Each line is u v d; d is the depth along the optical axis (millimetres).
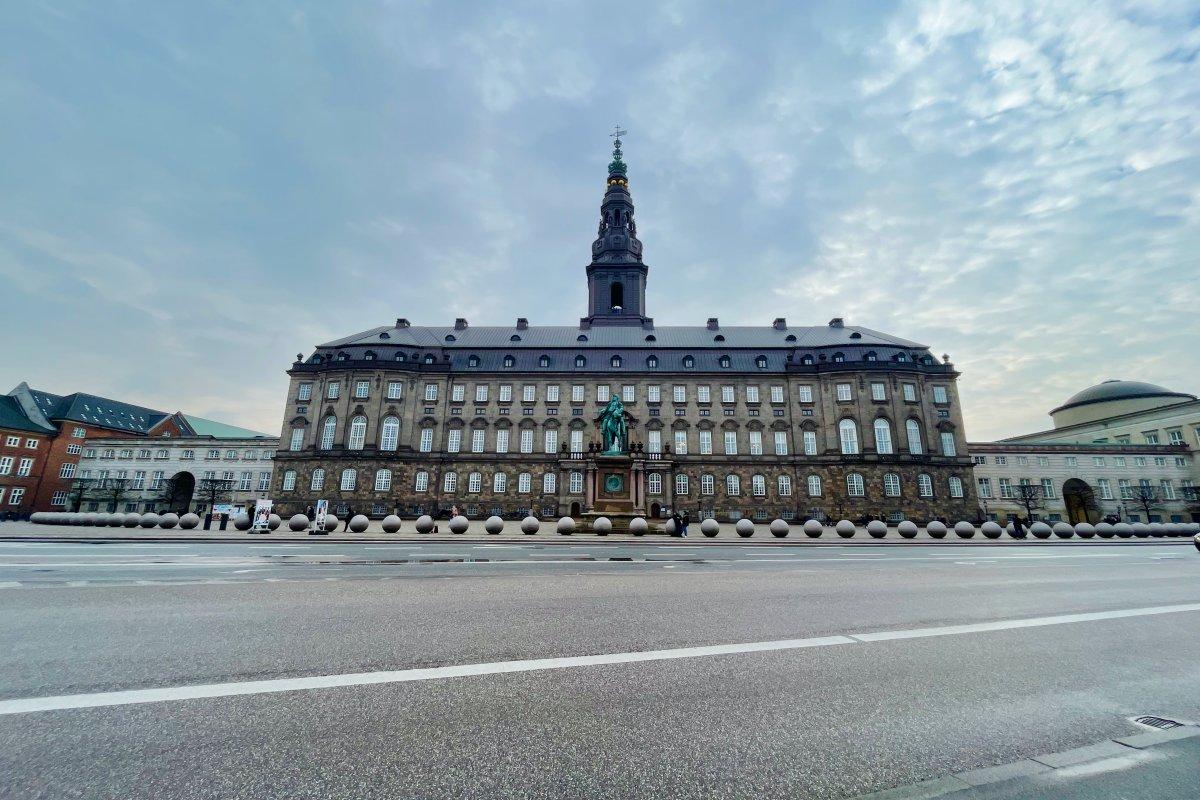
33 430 72000
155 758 3846
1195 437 69312
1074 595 10969
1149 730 4484
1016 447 68750
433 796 3443
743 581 12820
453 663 6117
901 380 60938
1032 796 3482
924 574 14312
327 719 4551
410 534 30969
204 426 99375
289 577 12773
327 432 61625
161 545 21906
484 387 64375
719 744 4195
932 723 4602
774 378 63781
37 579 11797
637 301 75875
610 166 83312
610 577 13414
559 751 4055
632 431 63062
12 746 3975
